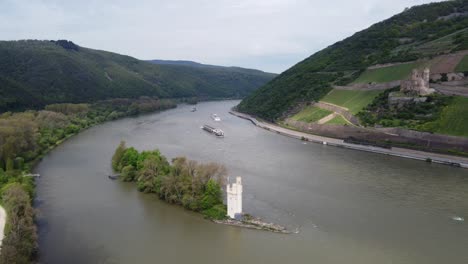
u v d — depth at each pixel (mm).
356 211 98625
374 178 128500
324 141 196000
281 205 102625
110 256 75812
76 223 91312
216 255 76125
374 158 160000
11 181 110438
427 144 164125
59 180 126500
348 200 106938
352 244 80562
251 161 152875
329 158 159875
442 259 74625
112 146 184500
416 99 186000
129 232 86438
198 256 75938
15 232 73125
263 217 94375
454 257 75375
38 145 168000
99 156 162375
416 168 141750
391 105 195250
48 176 131375
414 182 123750
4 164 132750
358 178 128625
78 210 99562
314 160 155875
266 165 146375
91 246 79875
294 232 86125
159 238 83500
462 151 153750
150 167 117062
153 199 107875
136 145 185875
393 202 105250
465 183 122125
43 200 107125
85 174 133750
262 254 76438
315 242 81375
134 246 79875
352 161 154125
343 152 173375
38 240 82250
